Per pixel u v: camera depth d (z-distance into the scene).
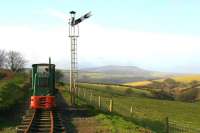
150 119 37.75
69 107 40.53
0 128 26.25
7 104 36.28
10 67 142.38
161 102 94.19
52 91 37.31
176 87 163.00
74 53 48.34
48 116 31.78
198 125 47.03
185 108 82.38
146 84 180.12
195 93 134.38
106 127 27.47
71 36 47.94
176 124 35.44
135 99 93.25
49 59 38.19
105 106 46.34
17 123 29.14
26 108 40.56
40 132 23.67
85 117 34.03
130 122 30.95
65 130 24.03
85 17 46.03
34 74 37.81
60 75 123.31
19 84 77.06
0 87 48.59
